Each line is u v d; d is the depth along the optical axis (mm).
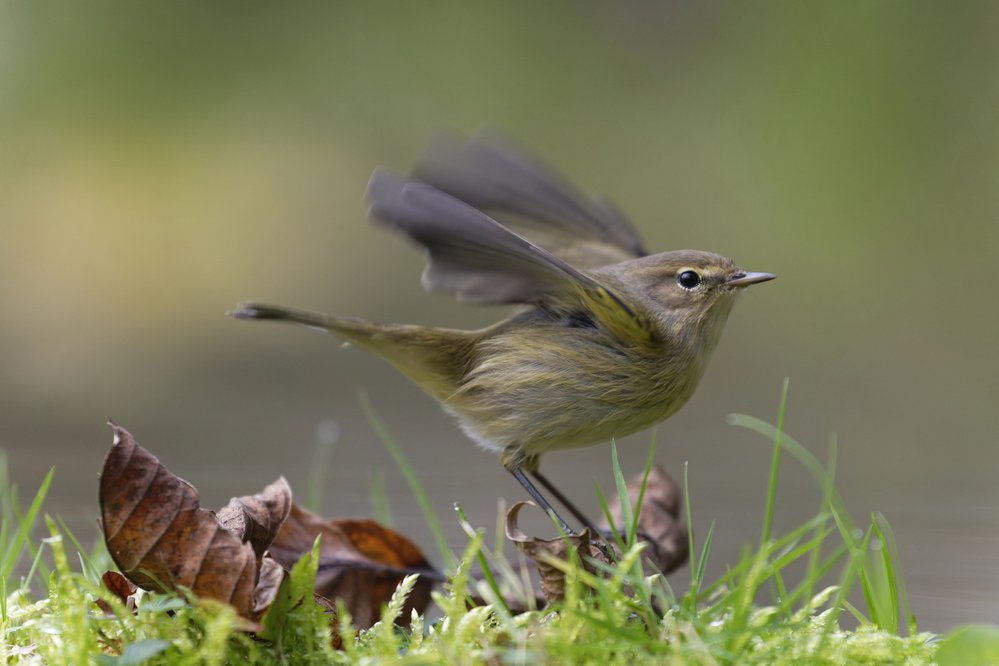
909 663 4219
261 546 4656
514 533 4688
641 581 4270
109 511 4098
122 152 23766
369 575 5359
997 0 20594
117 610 4098
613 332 6367
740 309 19094
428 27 23781
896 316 18719
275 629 4152
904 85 20844
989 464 10922
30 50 23891
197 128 24078
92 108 23891
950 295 19047
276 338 20312
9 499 7664
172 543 4133
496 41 23516
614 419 6496
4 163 23406
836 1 21453
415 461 10547
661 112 22500
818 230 20422
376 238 23516
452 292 6055
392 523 7652
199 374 17375
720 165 21609
